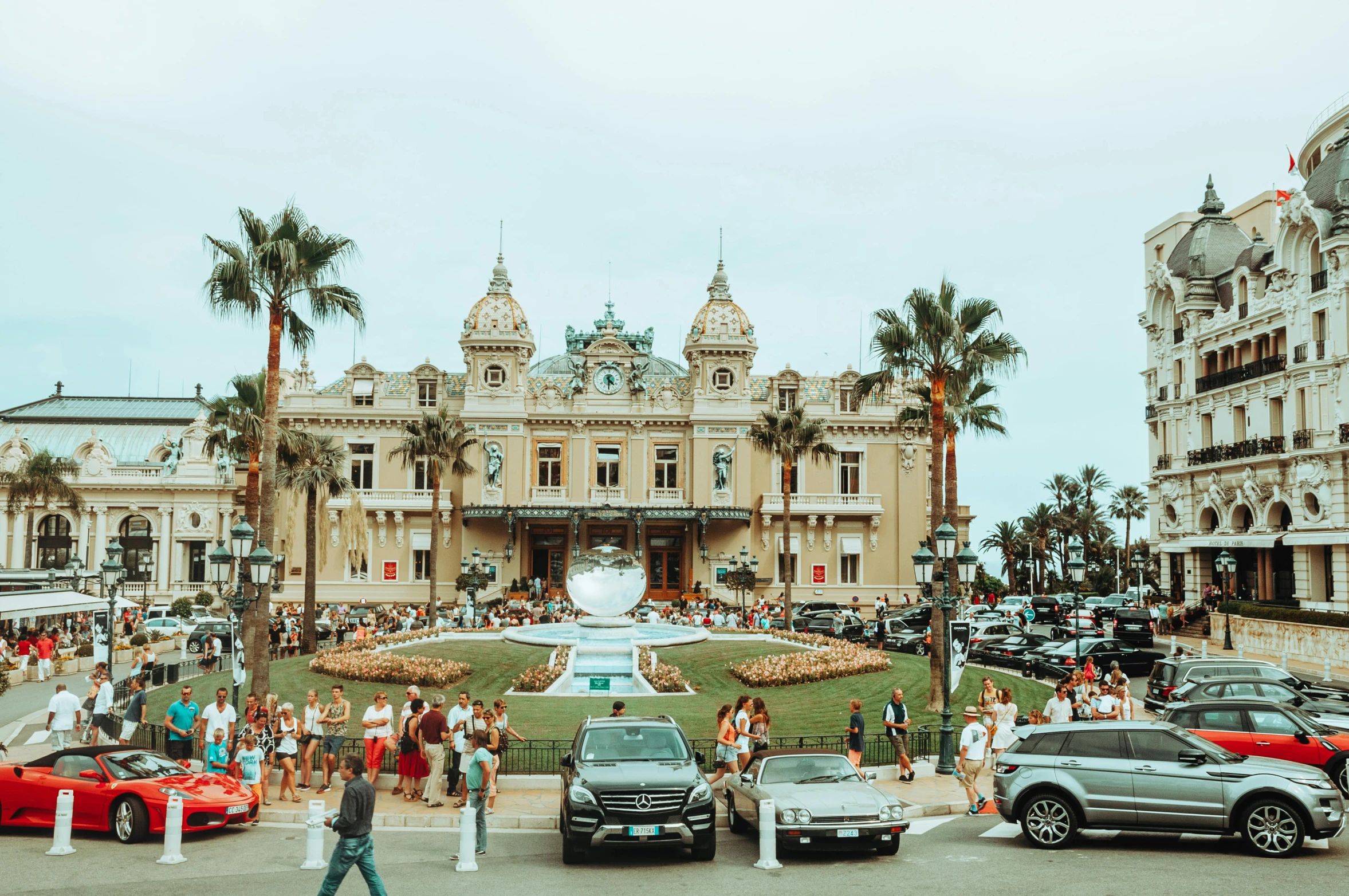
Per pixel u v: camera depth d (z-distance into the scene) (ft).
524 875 45.93
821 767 53.31
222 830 56.13
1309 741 59.82
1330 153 159.12
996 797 52.08
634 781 47.67
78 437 242.78
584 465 216.95
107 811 53.26
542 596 201.77
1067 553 315.78
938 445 100.94
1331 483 144.15
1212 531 179.63
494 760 57.67
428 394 220.02
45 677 125.59
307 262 90.63
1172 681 88.22
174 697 99.25
